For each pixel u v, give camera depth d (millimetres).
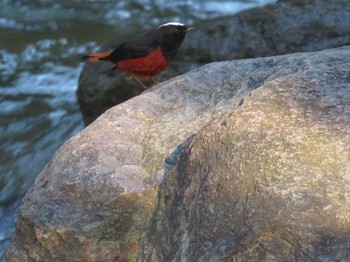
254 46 13047
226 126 5836
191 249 5480
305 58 7039
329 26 13055
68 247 6340
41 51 17500
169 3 19656
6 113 14781
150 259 5938
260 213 5191
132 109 7297
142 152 6707
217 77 7648
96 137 6961
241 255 5172
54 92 15516
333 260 4820
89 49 17641
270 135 5633
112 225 6262
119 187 6344
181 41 11234
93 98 13461
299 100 5988
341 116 5746
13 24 18781
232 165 5559
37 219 6438
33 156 13438
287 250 5012
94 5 19562
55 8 19484
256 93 6148
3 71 16578
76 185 6512
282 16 13211
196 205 5625
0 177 12992
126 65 11281
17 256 6629
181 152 6227
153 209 6195
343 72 6379
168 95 7512
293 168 5332
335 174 5211
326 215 4992
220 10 19438
